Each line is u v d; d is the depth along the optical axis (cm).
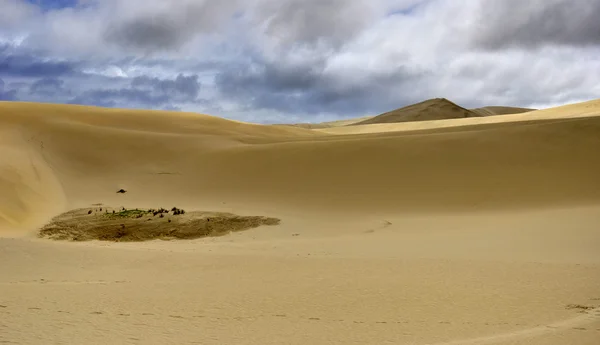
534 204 3253
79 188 3784
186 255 2148
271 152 4262
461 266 1905
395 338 1148
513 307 1390
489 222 2856
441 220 2989
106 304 1395
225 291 1562
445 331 1199
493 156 3869
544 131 4147
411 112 15500
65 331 1158
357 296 1505
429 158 3912
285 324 1247
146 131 5175
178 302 1428
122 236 2834
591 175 3556
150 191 3759
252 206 3409
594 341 1088
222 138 5044
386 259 2062
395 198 3459
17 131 4603
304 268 1903
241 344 1100
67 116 5372
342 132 11138
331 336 1162
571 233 2497
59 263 1961
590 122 4250
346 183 3700
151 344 1086
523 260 2019
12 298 1438
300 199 3522
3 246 2133
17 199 3359
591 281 1661
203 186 3812
